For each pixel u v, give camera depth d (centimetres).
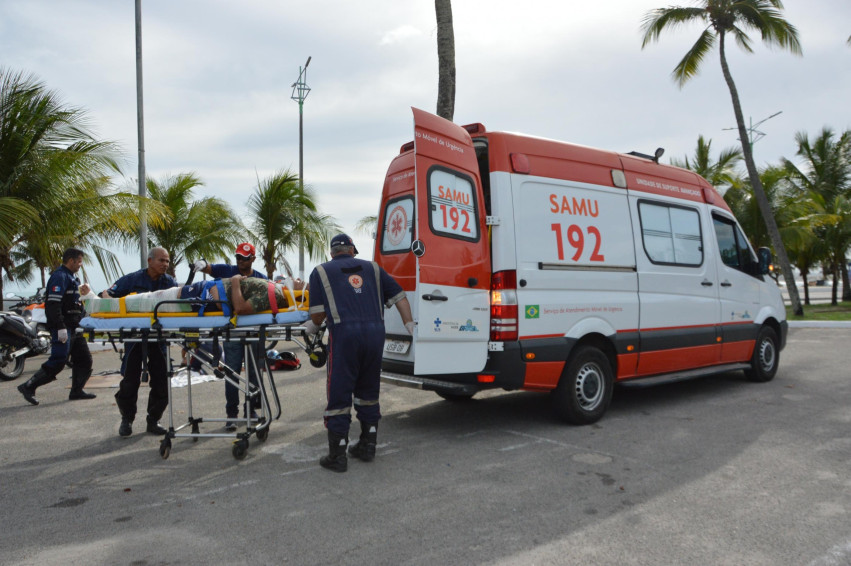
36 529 348
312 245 1878
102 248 1263
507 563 300
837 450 482
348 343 443
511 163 536
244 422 573
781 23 1620
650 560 302
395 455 484
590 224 584
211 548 319
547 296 541
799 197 2327
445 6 1109
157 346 550
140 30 1342
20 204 997
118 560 307
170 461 475
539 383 536
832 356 1016
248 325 481
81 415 643
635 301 614
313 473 439
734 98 1817
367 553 311
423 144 480
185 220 1703
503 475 431
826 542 320
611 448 495
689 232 695
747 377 791
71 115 1129
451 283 492
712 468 441
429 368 478
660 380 623
